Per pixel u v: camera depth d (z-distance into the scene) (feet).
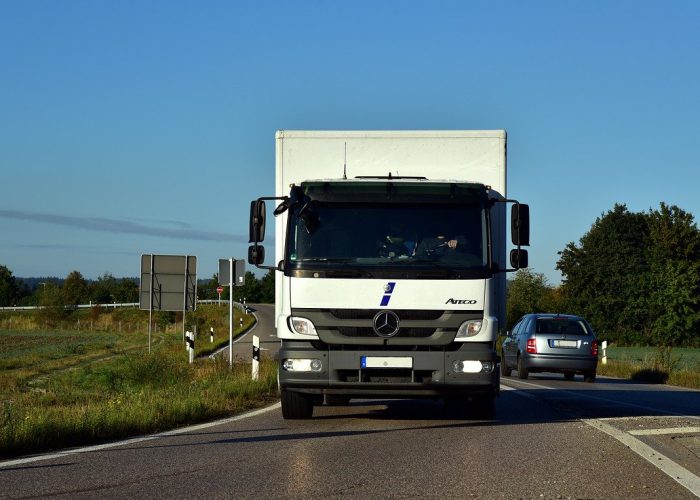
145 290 104.06
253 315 290.76
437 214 37.06
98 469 26.32
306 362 36.29
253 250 38.06
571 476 25.20
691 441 32.09
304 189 37.42
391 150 41.47
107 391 67.87
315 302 36.37
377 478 24.86
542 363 78.74
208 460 27.96
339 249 36.68
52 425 32.37
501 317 38.99
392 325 36.01
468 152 41.22
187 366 77.25
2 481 24.41
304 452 29.66
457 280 36.29
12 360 121.19
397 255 36.58
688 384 78.33
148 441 32.48
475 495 22.56
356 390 36.37
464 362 35.96
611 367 101.14
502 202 39.78
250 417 41.24
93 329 262.06
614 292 259.80
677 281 230.07
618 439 32.58
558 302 271.49
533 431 35.35
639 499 22.21
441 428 36.55
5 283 408.26
